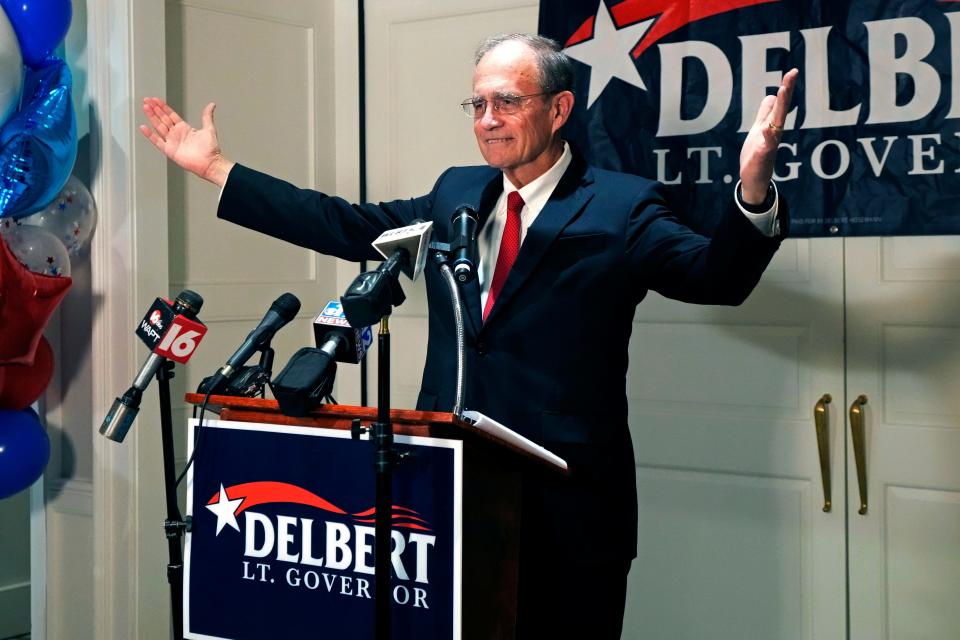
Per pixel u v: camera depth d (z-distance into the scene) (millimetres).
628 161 2850
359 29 3436
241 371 1921
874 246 2697
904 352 2680
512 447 1678
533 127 2127
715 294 1909
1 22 2398
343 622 1727
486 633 1733
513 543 1762
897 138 2574
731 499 2895
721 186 2760
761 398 2850
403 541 1685
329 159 3480
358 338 1802
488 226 2268
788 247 2793
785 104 1727
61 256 2578
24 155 2426
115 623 2889
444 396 2176
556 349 2092
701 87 2768
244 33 3260
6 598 3559
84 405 2910
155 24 2893
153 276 2896
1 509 3543
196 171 2400
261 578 1791
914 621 2686
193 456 1849
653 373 2982
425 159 3348
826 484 2744
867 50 2592
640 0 2816
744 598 2885
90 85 2865
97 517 2869
